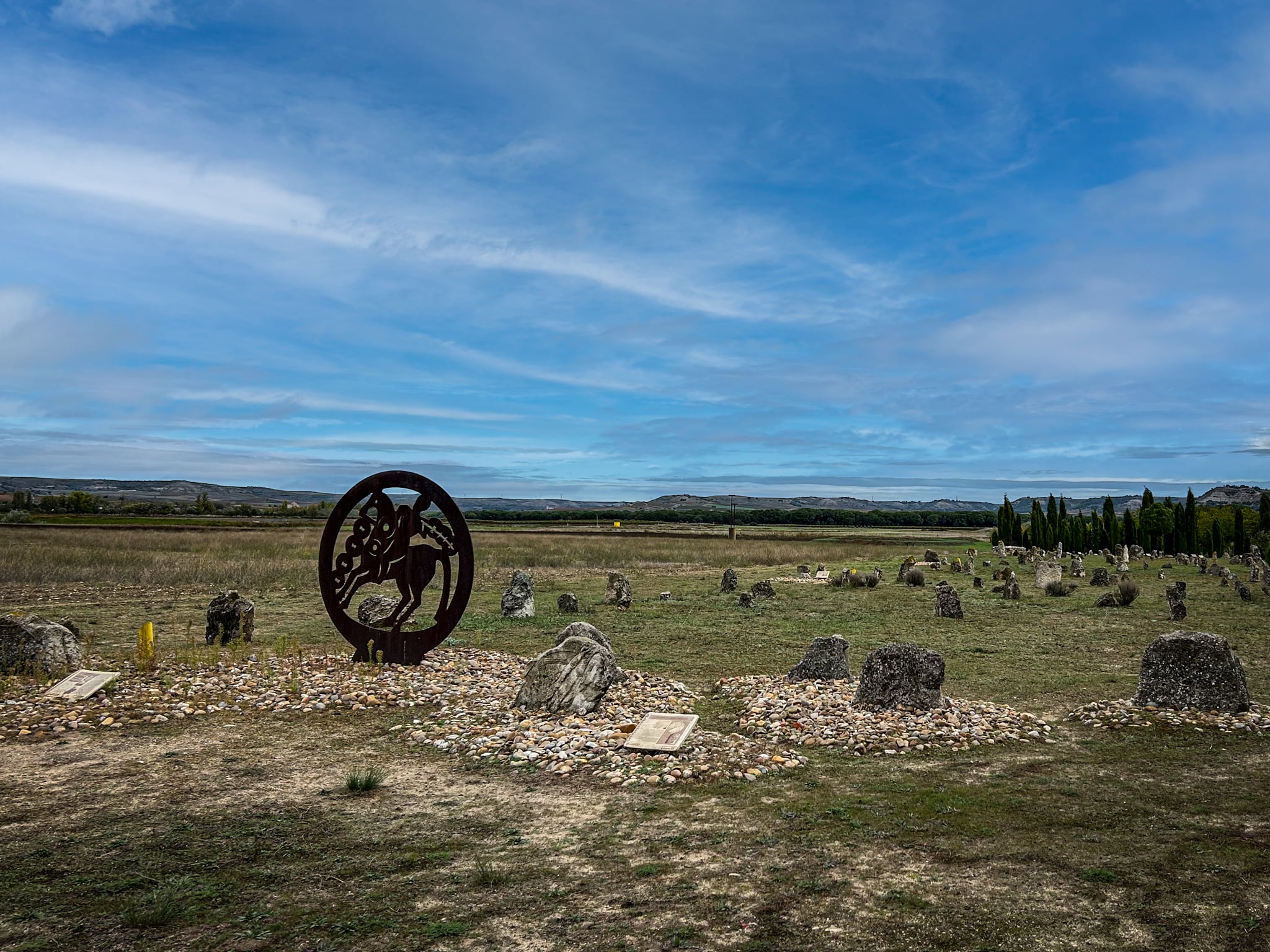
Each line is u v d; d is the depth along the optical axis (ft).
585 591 86.28
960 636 57.06
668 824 21.06
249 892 16.75
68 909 15.87
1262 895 16.14
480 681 39.91
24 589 78.13
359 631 43.73
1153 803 22.36
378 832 20.51
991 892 16.49
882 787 24.23
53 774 25.45
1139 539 191.01
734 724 32.40
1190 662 32.89
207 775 25.50
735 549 164.86
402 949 14.32
